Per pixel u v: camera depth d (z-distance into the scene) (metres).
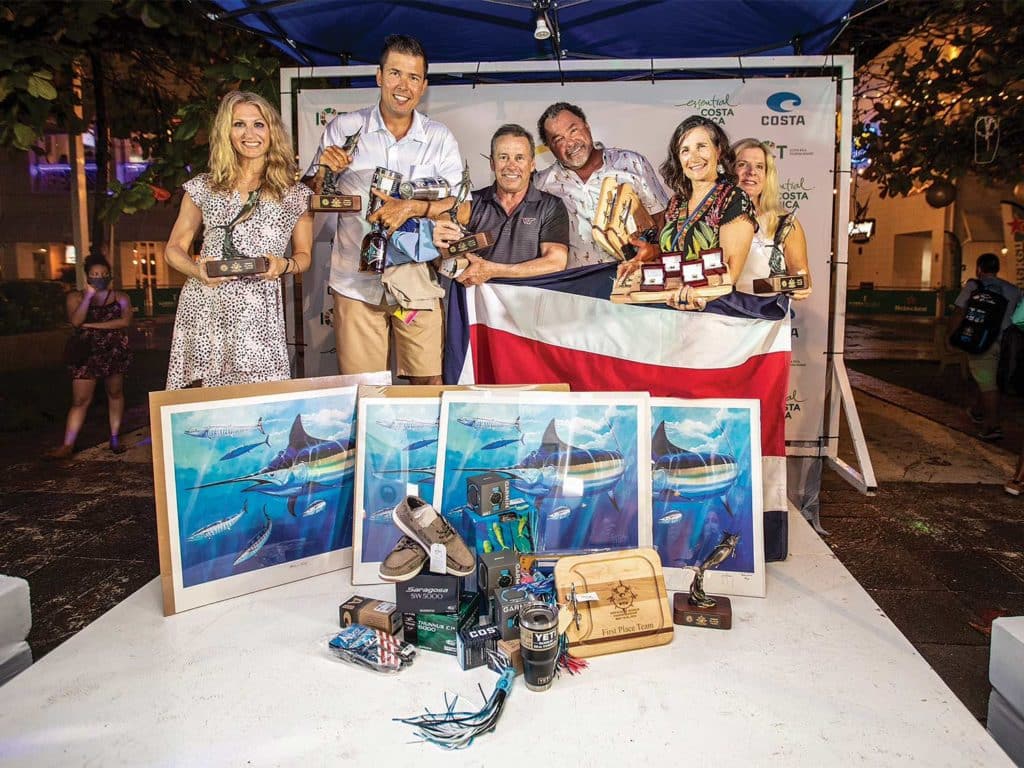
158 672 2.00
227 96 2.79
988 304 6.27
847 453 6.12
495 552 2.22
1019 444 6.38
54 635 3.23
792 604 2.39
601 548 2.48
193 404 2.39
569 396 2.59
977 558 3.96
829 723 1.77
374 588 2.52
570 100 3.70
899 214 19.11
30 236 13.22
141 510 4.77
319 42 4.15
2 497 5.01
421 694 1.89
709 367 3.39
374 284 3.48
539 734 1.72
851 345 14.45
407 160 3.45
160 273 16.25
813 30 3.93
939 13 5.07
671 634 2.13
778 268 3.70
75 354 5.86
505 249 3.73
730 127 3.67
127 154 11.17
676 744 1.69
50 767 1.62
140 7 4.46
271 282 2.98
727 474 2.54
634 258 3.68
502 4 3.42
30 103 4.53
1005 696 1.93
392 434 2.63
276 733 1.73
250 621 2.29
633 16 3.82
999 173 6.65
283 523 2.55
